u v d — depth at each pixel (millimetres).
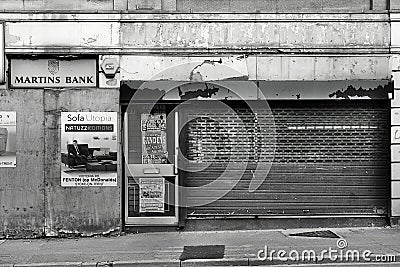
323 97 11727
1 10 11562
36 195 11734
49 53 11602
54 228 11766
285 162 12039
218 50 11758
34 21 11617
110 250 10383
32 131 11711
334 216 12047
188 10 11930
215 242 10828
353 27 11844
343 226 12070
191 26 11773
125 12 11695
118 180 11781
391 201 11984
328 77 11844
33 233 11750
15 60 11695
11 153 11688
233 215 12039
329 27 11836
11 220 11727
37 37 11609
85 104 11703
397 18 11828
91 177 11742
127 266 9430
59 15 11625
